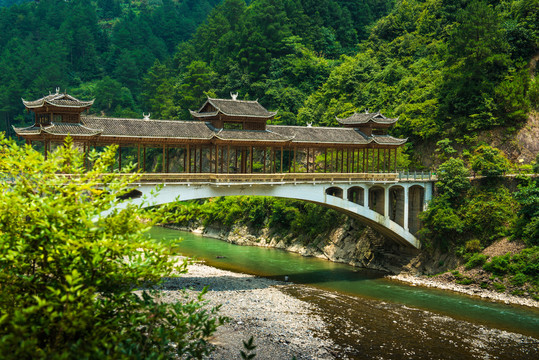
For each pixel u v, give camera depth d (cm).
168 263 1408
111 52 14888
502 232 4762
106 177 1471
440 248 5162
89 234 1270
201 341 1370
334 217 6425
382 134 5762
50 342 1167
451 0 9181
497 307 3981
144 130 4125
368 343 3081
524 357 2917
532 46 6788
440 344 3102
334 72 9431
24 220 1338
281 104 9512
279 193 4581
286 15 11456
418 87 7550
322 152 7600
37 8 16375
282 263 5794
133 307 1345
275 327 3234
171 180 3997
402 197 5469
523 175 5066
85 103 3838
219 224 8256
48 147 3853
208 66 11544
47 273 1288
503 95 6122
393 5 12825
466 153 5869
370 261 5688
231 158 9112
